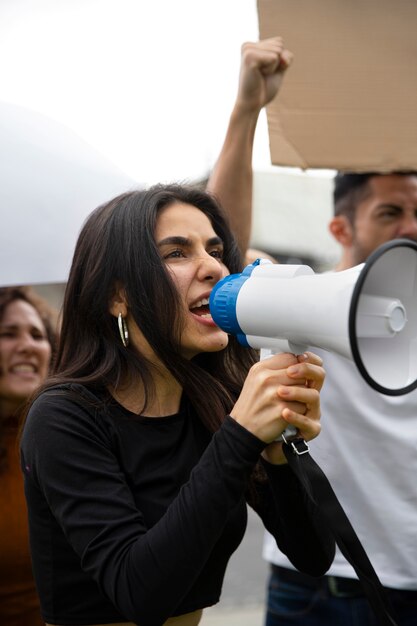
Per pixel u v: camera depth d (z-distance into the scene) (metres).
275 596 2.73
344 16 2.37
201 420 1.85
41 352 2.90
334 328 1.36
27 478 1.73
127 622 1.71
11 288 2.93
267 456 1.82
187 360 1.78
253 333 1.55
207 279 1.75
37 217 2.44
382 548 2.52
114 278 1.77
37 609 2.62
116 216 1.79
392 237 2.96
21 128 2.49
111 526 1.55
